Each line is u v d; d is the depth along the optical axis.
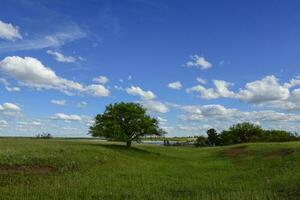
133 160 49.84
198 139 142.62
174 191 27.06
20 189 25.02
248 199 22.55
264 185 27.84
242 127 134.38
